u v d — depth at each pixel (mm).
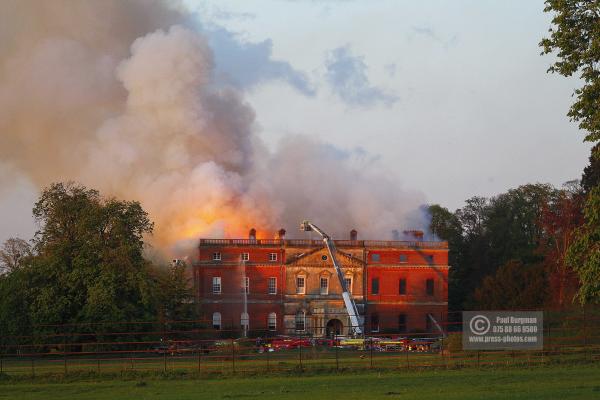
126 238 128375
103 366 94250
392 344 126812
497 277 165375
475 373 82625
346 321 182000
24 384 82750
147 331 119125
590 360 88062
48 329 118312
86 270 122375
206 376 85312
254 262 183500
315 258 184250
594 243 62531
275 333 180125
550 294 152250
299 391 71875
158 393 73250
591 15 63688
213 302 181625
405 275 186000
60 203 129250
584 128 63156
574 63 63500
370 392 69812
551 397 61938
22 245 181750
